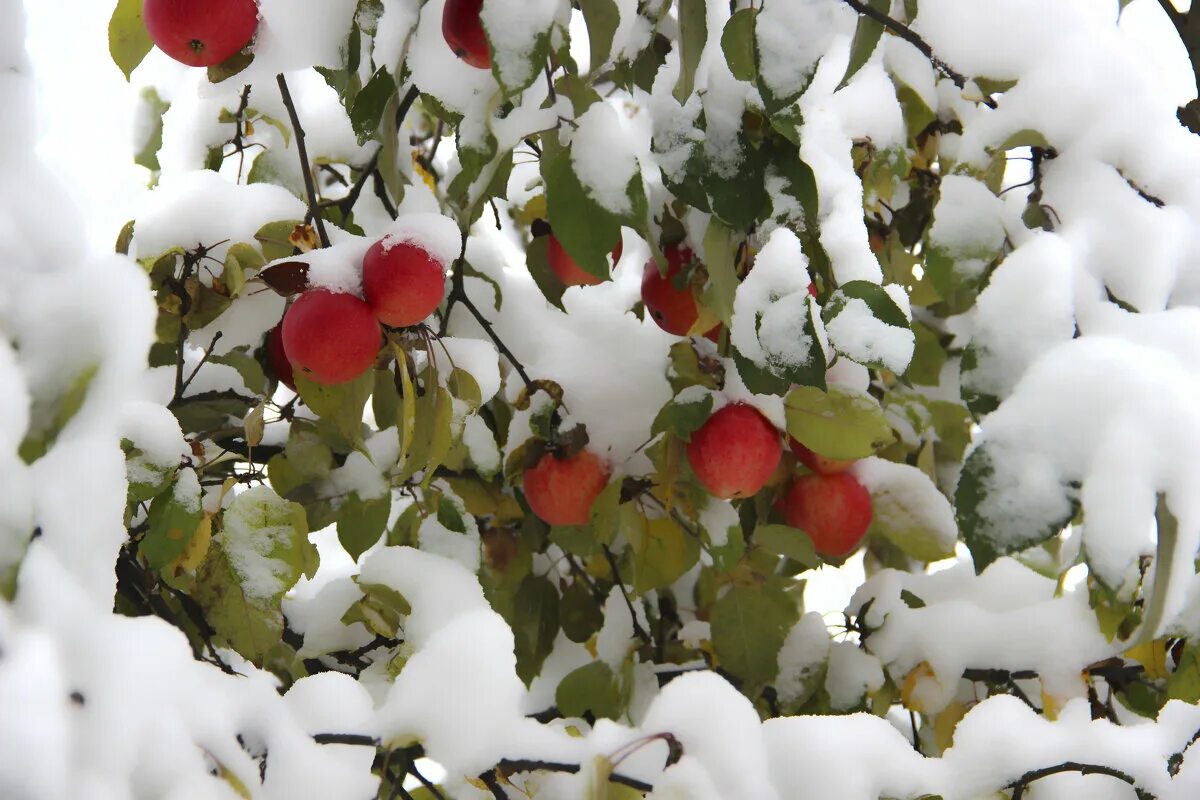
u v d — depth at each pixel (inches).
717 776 58.4
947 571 70.2
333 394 65.6
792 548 68.1
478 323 70.5
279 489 67.5
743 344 64.1
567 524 68.8
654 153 65.8
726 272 65.5
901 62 68.9
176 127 71.6
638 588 68.4
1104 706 67.1
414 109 77.0
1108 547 59.7
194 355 68.6
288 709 58.7
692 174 65.6
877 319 62.1
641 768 59.3
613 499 67.5
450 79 63.9
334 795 57.9
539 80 63.4
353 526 67.4
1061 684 66.8
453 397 66.6
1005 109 65.1
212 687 57.2
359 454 67.8
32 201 55.9
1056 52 64.9
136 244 65.9
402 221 64.6
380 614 65.4
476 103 63.8
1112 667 66.7
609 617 70.6
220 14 63.6
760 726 59.1
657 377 69.2
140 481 63.4
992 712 62.3
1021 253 62.9
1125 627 64.8
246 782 56.2
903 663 68.5
